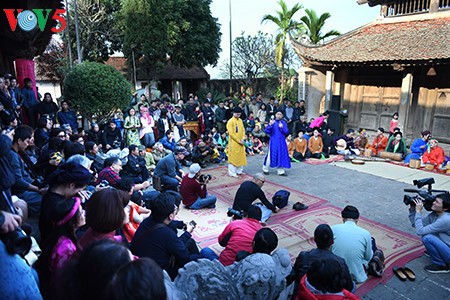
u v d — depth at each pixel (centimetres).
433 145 844
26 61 996
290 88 1886
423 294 357
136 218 392
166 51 1719
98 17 2012
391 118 1244
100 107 945
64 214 199
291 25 1833
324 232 303
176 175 632
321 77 1412
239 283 237
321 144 974
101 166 602
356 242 355
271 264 248
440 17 1173
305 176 795
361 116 1340
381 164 903
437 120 1130
